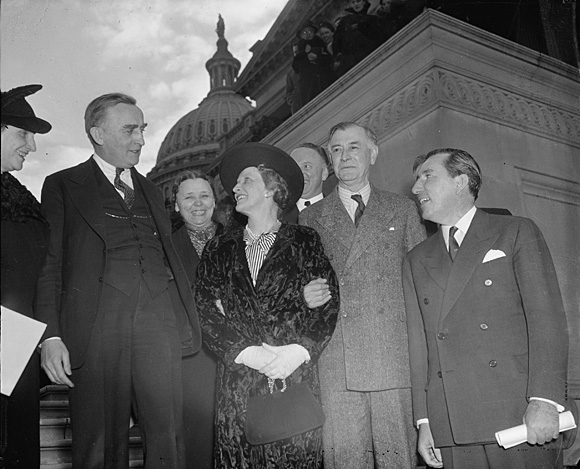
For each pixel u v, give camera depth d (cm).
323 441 296
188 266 338
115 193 296
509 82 591
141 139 311
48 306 267
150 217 304
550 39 588
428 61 581
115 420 268
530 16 593
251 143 304
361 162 330
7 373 253
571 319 488
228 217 379
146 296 283
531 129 588
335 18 748
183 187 359
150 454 269
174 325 292
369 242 314
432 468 288
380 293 306
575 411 270
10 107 284
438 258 287
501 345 262
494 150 568
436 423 270
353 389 294
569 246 553
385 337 300
